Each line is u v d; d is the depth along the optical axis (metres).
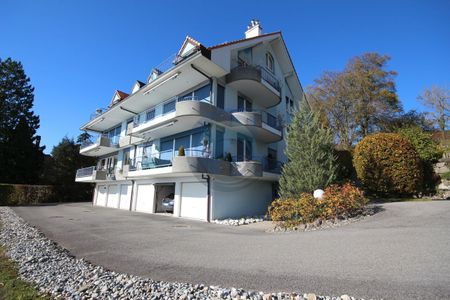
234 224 13.24
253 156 19.20
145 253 6.91
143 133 19.27
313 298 3.72
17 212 18.67
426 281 4.17
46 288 4.31
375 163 13.30
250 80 17.00
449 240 6.06
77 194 35.62
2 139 34.94
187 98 18.31
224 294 3.96
